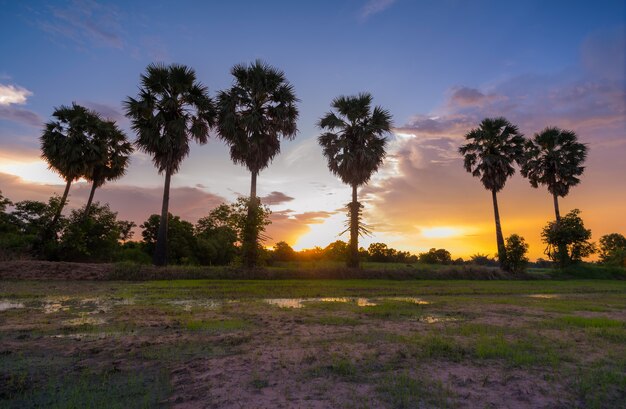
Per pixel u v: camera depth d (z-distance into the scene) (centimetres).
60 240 2417
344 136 2898
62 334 696
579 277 3547
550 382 484
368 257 5906
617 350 665
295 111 2717
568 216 3797
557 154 3850
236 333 736
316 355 586
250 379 472
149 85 2430
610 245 6012
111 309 1002
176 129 2369
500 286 2238
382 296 1523
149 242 3638
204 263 3756
